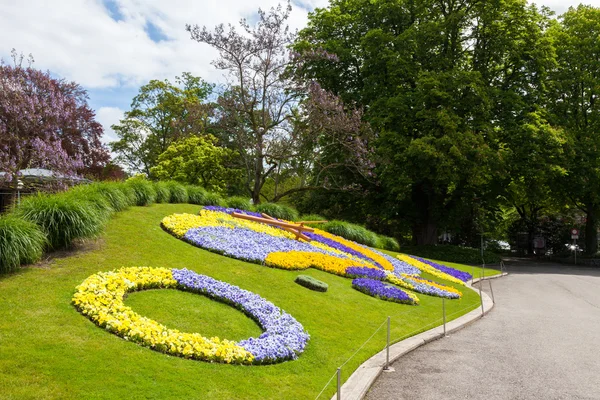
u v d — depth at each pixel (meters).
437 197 32.66
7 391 5.23
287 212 21.45
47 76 28.00
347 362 8.27
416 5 32.69
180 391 5.93
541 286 20.62
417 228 34.75
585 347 10.23
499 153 28.73
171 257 11.27
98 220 11.18
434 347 10.03
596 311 14.70
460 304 14.88
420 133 29.69
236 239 14.18
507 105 30.09
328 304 11.05
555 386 7.73
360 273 14.63
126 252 10.80
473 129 29.38
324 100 24.34
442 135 28.59
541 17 33.28
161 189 17.81
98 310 7.50
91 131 35.50
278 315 9.23
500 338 10.96
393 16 32.47
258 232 16.08
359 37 34.00
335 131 25.56
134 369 6.18
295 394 6.61
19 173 16.33
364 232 23.42
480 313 13.71
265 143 25.42
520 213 46.66
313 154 26.95
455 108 29.36
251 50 23.97
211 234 13.96
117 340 6.85
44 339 6.47
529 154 29.61
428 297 14.84
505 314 14.08
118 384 5.76
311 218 23.88
